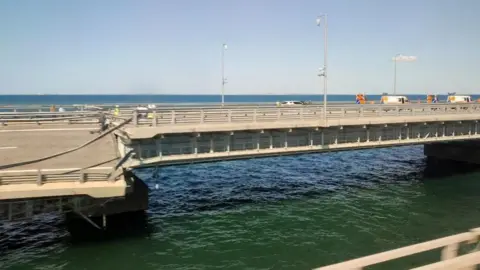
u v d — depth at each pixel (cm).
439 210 2517
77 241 1903
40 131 2586
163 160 2048
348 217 2345
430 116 3022
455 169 3991
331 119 2566
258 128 2252
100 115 2616
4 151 2003
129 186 1700
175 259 1723
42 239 1916
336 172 3822
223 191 2972
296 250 1834
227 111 2256
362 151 5422
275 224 2203
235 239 1967
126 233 2022
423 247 545
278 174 3684
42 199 1612
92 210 2105
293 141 2503
